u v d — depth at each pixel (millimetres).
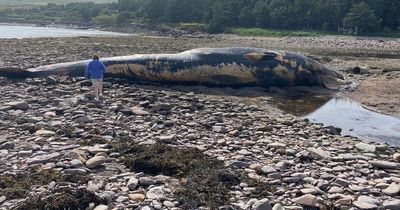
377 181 9438
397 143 13922
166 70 21812
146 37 70375
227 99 19594
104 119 14188
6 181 8531
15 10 147875
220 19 91438
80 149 10508
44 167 9336
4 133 12086
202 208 7793
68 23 125062
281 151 11242
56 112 14820
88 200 7645
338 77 24281
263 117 16109
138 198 7980
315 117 17172
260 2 92188
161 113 15594
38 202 7500
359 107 19016
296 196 8453
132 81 22125
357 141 13391
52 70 22281
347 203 8156
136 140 11852
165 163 9703
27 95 17547
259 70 22266
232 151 11336
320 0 85375
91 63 17312
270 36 80438
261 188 8703
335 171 10000
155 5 109312
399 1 81812
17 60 28453
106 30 106312
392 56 43469
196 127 13867
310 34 80312
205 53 22219
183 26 96375
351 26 82062
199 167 9734
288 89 22609
